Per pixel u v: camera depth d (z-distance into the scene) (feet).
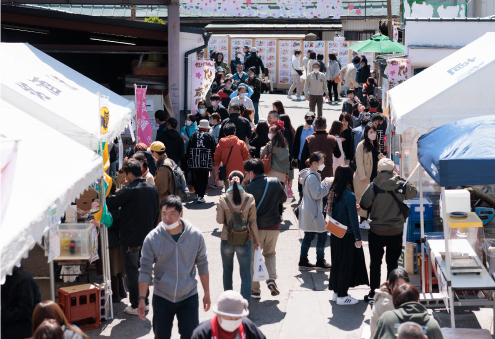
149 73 48.98
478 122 17.63
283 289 25.16
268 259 24.07
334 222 22.68
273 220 23.72
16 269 16.44
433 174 16.65
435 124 23.39
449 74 25.07
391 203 22.21
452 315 18.86
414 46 39.60
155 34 48.39
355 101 52.44
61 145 18.81
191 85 50.16
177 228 17.12
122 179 28.02
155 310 17.20
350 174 23.00
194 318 17.34
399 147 31.50
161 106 47.37
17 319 16.31
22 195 14.35
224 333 13.57
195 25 88.84
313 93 58.65
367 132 31.63
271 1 44.14
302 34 86.17
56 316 14.02
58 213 15.39
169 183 28.63
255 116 55.93
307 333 20.92
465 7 49.55
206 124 37.65
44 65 26.89
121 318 22.49
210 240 31.22
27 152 16.96
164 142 36.83
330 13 43.75
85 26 47.24
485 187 24.75
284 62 82.58
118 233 23.68
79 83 27.76
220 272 26.99
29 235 13.35
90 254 21.84
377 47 63.26
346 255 23.02
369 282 25.21
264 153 32.78
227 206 21.71
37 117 21.63
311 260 28.45
